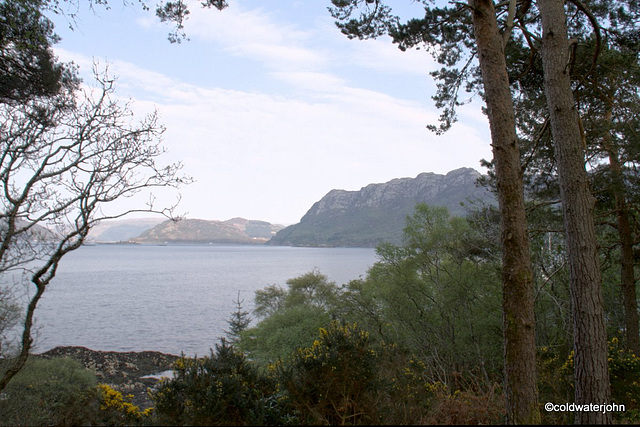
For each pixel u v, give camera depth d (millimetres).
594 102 10688
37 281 6523
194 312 49094
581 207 5832
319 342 5234
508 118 5145
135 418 5062
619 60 9203
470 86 11008
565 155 6051
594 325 5477
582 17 9859
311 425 4023
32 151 6949
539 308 14086
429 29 9352
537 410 4453
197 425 3797
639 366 8820
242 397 4051
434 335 15727
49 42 8469
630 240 11039
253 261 187750
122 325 40500
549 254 13383
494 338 14680
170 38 8297
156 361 26656
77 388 10742
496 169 5137
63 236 6711
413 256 16688
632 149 9664
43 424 8484
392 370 5289
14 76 7879
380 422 4156
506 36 5527
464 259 16141
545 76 6484
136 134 7051
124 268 142375
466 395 5480
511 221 4879
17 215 6555
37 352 27734
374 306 18312
